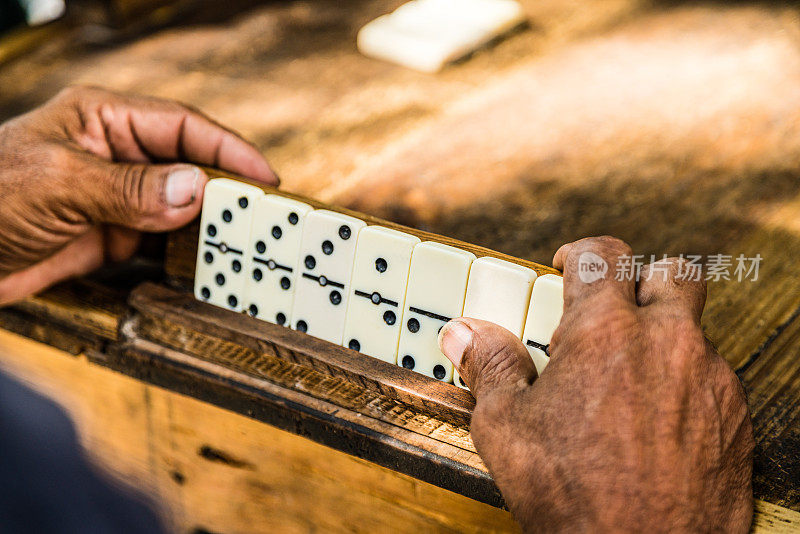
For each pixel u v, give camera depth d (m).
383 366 0.61
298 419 0.62
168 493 0.73
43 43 0.94
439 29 0.88
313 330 0.63
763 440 0.60
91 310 0.67
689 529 0.54
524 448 0.55
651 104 0.80
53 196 0.64
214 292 0.65
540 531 0.55
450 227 0.72
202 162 0.69
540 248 0.70
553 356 0.56
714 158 0.75
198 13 1.01
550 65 0.86
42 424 0.76
